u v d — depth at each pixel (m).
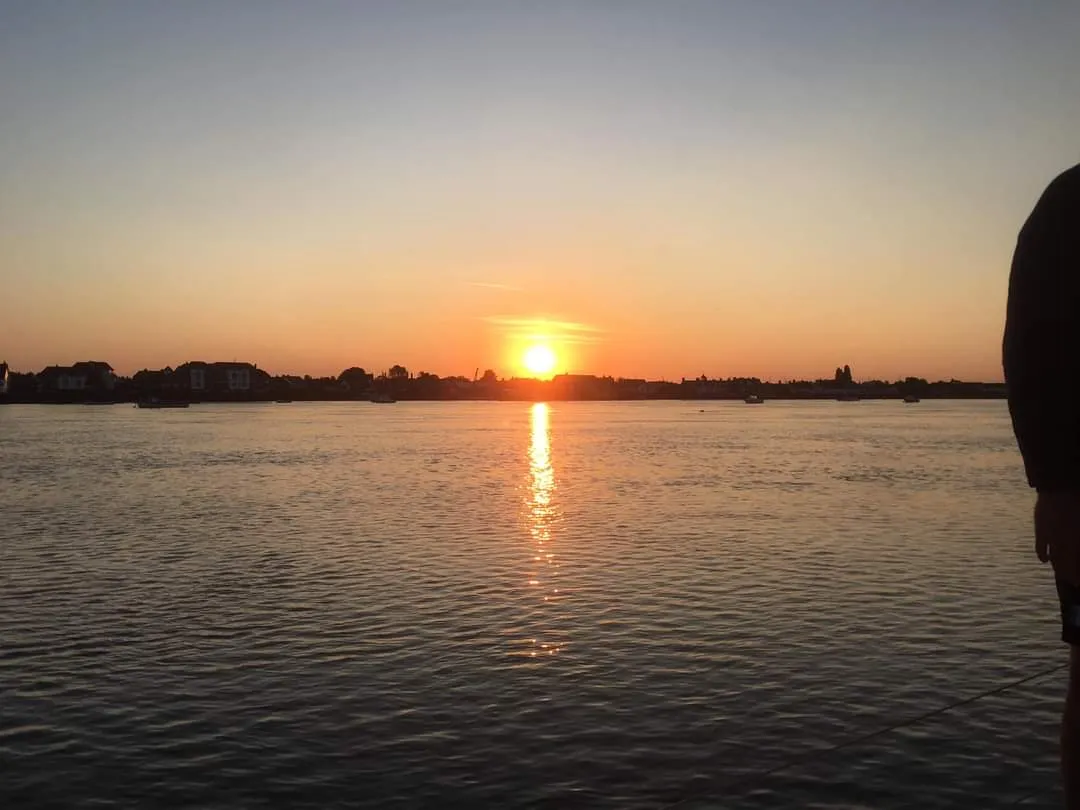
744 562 27.36
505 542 31.95
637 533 33.81
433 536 33.59
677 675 16.33
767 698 15.06
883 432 131.50
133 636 19.42
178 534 34.59
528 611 21.23
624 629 19.50
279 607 21.94
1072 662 3.38
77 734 13.98
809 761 7.79
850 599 22.05
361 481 58.06
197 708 15.01
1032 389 3.15
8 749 13.45
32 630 19.97
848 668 16.56
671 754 12.95
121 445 101.88
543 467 69.44
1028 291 3.17
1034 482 3.24
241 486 54.75
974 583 23.84
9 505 44.69
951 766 11.92
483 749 13.25
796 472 62.16
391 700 15.27
